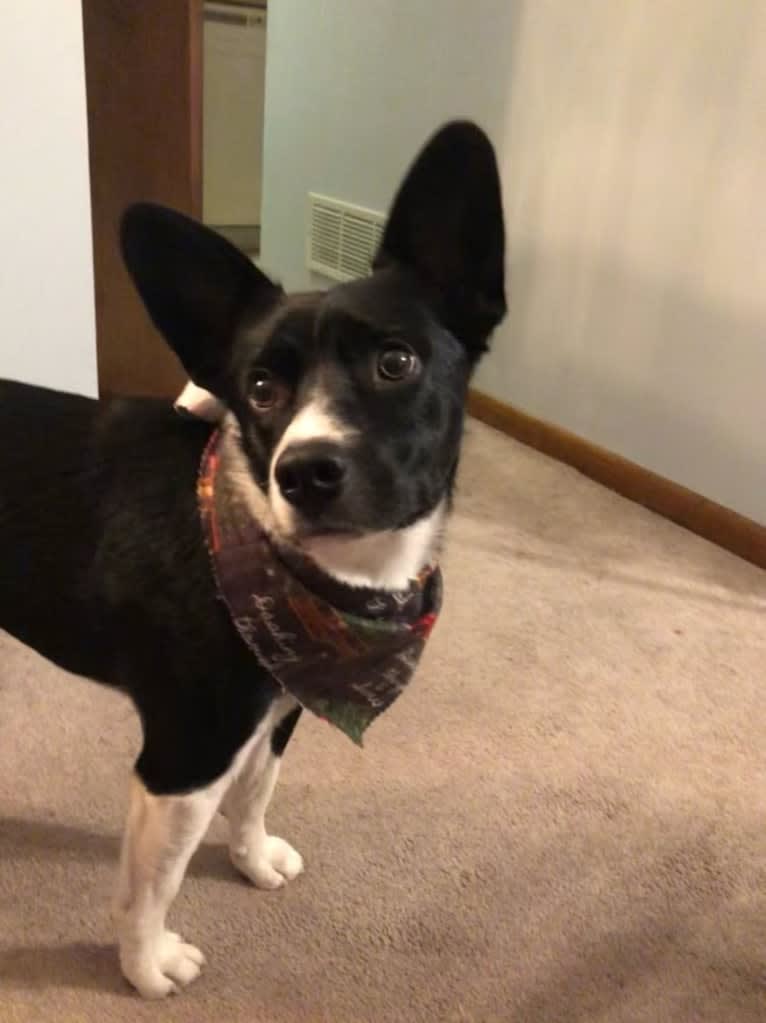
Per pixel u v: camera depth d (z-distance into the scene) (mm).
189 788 703
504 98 1832
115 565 703
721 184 1491
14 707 1092
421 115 2000
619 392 1737
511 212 1884
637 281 1660
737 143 1455
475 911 911
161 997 803
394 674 750
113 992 806
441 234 673
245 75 3086
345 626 694
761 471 1526
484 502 1662
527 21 1742
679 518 1650
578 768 1089
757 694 1238
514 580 1436
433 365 651
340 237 2303
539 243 1840
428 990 835
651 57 1548
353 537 625
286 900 904
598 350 1760
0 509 738
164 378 1602
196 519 689
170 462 715
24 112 1105
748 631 1368
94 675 770
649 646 1313
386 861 953
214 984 821
